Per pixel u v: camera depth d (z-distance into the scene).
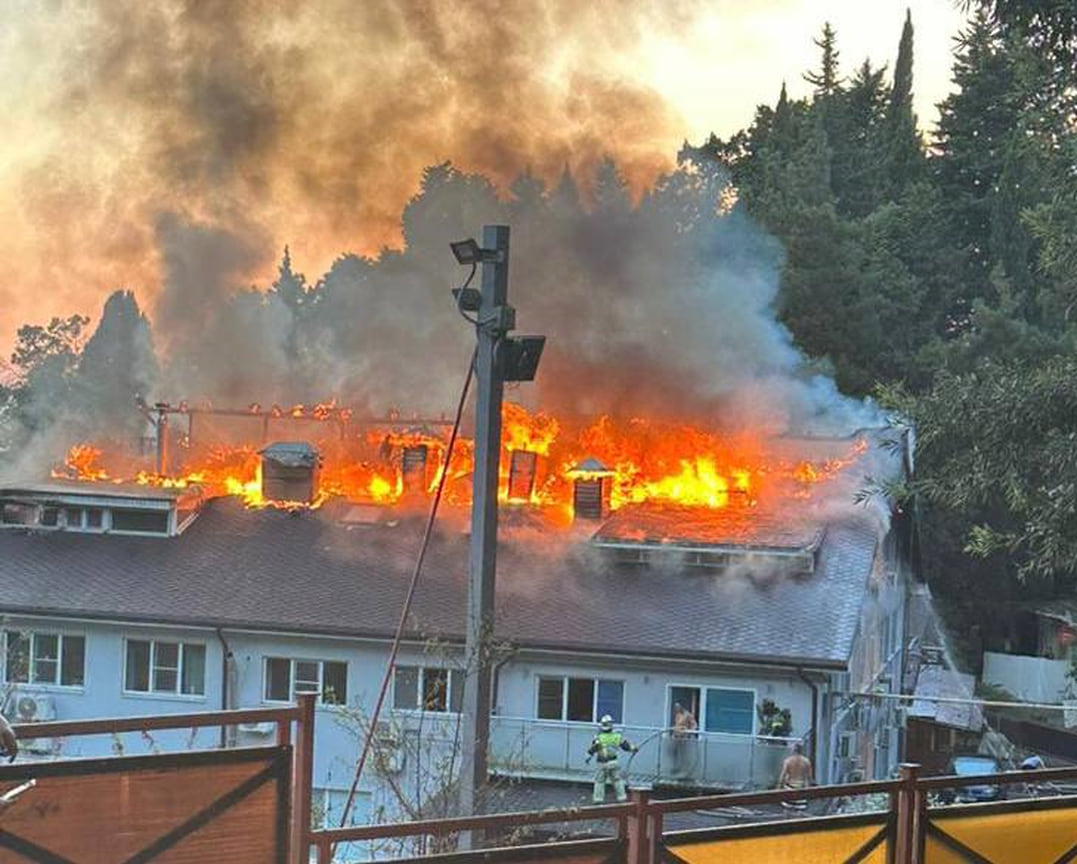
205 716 6.81
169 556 33.19
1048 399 11.61
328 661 30.25
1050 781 9.04
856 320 54.88
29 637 31.09
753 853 8.16
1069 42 11.68
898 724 38.59
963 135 70.81
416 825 7.41
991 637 54.50
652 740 27.66
